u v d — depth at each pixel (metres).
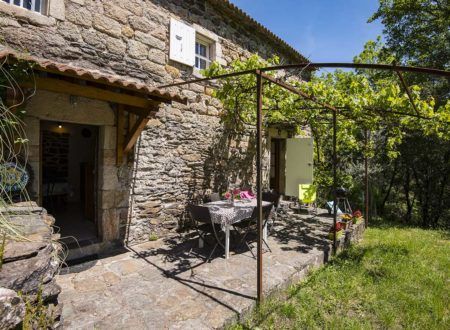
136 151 4.09
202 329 2.09
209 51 5.40
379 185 10.44
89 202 4.96
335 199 4.32
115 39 3.82
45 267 1.41
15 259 1.36
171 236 4.54
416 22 9.28
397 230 6.61
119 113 3.81
